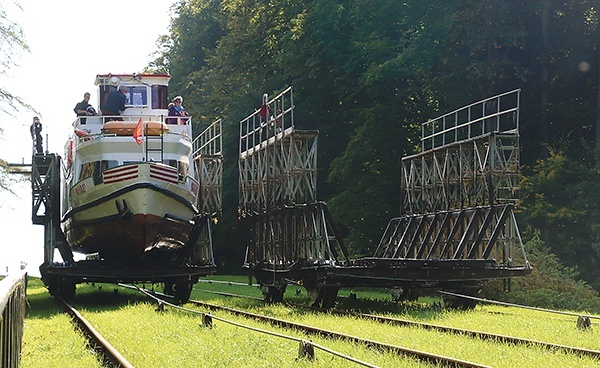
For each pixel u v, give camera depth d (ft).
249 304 86.79
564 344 50.96
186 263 98.94
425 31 139.54
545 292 92.58
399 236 101.19
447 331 56.80
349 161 148.15
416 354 43.37
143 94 102.94
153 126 92.99
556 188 126.93
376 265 75.72
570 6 142.41
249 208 102.42
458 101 143.13
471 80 139.44
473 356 44.11
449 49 142.20
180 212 91.86
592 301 94.43
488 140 83.82
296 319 66.03
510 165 83.71
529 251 103.50
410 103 152.15
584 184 124.26
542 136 144.25
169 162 93.35
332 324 61.26
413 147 151.33
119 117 97.86
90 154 91.91
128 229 88.99
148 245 91.09
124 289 118.73
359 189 148.15
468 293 81.20
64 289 91.35
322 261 78.48
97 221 90.68
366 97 159.84
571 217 121.80
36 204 93.09
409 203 100.01
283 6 180.24
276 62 173.68
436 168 94.73
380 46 144.36
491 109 142.41
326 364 40.55
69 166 101.76
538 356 44.24
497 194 84.48
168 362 42.24
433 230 94.43
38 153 94.68
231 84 203.00
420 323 61.16
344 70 157.79
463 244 83.61
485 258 80.02
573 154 140.46
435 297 101.14
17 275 41.63
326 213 80.28
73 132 98.84
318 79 167.73
